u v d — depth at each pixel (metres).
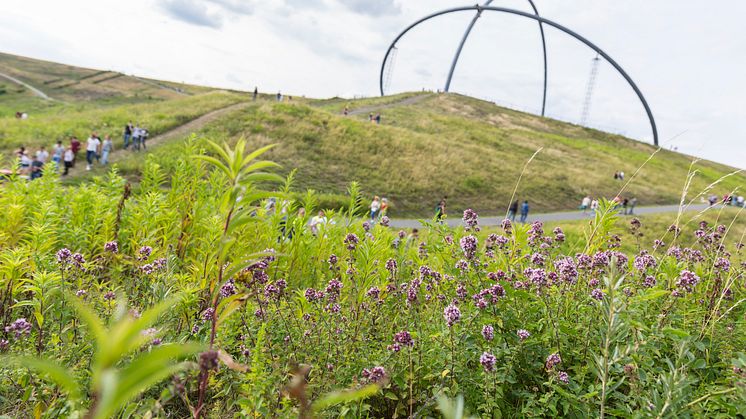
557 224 24.00
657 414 2.24
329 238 5.37
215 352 1.66
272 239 4.98
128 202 5.73
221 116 36.94
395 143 37.50
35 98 76.88
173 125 32.66
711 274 4.18
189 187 5.72
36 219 4.76
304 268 5.15
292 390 1.10
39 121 30.09
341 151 33.22
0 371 2.56
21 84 88.44
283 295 3.65
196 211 5.28
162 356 0.69
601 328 2.51
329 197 22.39
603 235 4.47
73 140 20.41
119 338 0.66
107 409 0.62
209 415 2.67
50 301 3.31
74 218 5.41
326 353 3.07
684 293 3.61
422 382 2.99
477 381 2.83
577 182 40.53
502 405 2.82
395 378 2.79
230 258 4.24
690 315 3.60
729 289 3.89
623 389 3.00
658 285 3.95
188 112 37.50
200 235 5.24
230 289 3.15
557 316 3.29
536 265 4.02
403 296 3.91
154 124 31.70
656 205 39.50
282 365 2.90
